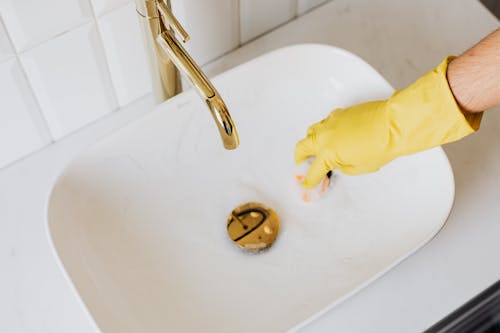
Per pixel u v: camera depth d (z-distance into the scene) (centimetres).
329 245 103
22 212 104
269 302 98
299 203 107
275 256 102
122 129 99
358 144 99
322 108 112
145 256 100
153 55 95
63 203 97
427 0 125
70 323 98
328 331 97
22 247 102
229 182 108
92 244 98
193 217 104
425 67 119
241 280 100
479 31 122
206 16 110
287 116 111
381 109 98
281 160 110
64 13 95
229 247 103
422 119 92
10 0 89
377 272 92
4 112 101
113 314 93
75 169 98
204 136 107
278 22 121
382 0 125
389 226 102
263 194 107
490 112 114
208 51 116
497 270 102
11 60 95
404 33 122
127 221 101
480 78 87
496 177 108
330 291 98
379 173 106
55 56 99
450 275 101
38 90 101
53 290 99
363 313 98
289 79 110
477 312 109
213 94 87
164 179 105
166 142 104
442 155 98
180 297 98
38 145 109
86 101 108
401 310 99
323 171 103
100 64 104
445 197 97
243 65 105
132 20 101
